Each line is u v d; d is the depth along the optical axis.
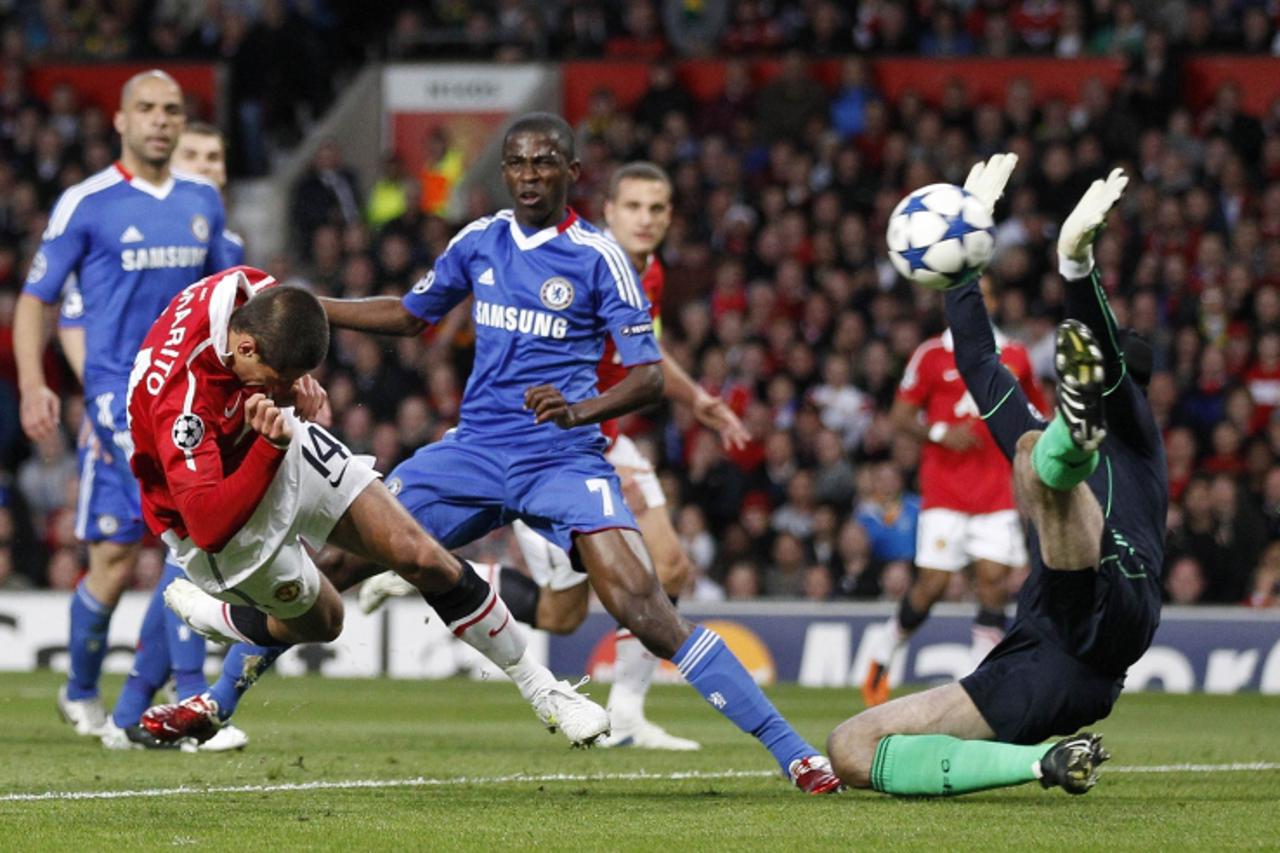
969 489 38.81
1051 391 57.22
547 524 23.94
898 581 51.78
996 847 16.78
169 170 30.66
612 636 47.94
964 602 51.53
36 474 58.47
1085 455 18.28
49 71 73.50
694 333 60.44
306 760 26.64
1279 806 20.45
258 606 21.55
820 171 65.81
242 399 19.89
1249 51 68.44
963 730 20.00
